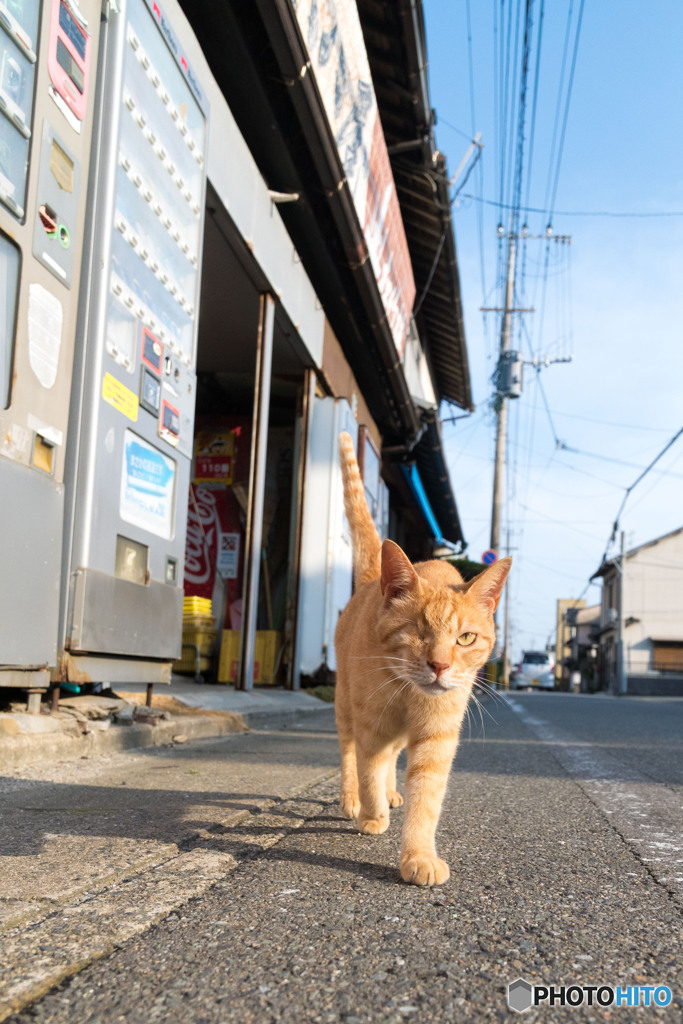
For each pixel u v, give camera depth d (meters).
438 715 2.62
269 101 6.99
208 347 9.60
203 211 5.64
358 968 1.53
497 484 23.38
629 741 6.93
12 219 3.45
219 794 3.29
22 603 3.56
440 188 11.37
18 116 3.46
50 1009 1.31
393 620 2.82
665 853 2.64
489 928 1.81
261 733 6.25
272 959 1.55
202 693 7.20
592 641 59.22
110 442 4.24
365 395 13.55
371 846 2.62
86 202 4.10
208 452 11.26
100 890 1.93
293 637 9.98
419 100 9.57
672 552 43.31
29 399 3.63
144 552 4.79
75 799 3.06
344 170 7.79
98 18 4.19
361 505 3.99
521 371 23.48
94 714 4.55
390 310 10.65
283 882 2.12
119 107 4.20
